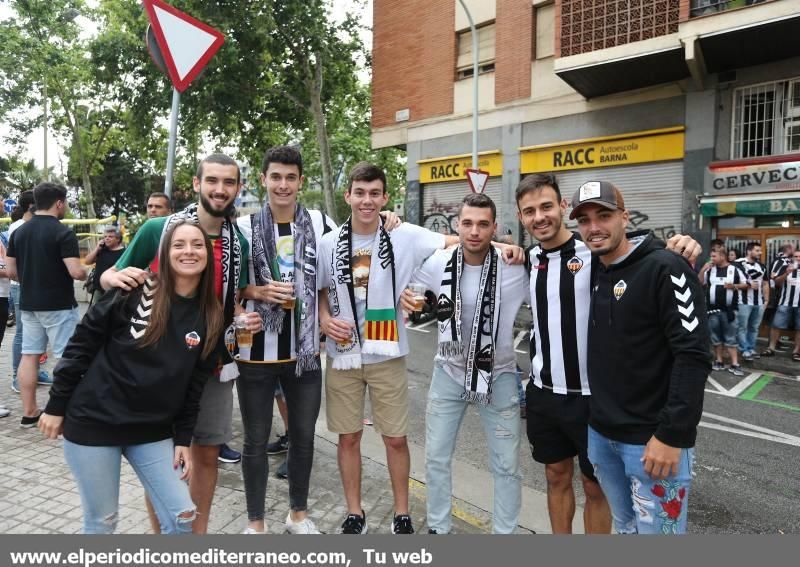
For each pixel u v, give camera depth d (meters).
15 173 32.28
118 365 1.99
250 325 2.51
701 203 10.10
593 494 2.54
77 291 11.38
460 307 2.72
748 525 3.31
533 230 2.46
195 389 2.15
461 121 13.76
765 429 5.16
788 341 9.78
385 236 2.86
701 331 1.86
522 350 8.27
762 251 9.71
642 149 10.90
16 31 22.11
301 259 2.77
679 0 9.12
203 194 2.45
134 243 2.51
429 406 2.86
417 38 14.57
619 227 2.04
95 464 1.99
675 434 1.86
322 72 17.97
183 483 2.12
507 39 12.77
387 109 15.34
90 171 30.22
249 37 14.63
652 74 10.29
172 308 2.05
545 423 2.56
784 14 8.12
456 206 14.16
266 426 2.75
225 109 15.93
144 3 3.41
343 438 2.91
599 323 2.14
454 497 3.45
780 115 9.53
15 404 4.65
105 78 16.86
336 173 27.67
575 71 10.25
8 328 8.66
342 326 2.81
